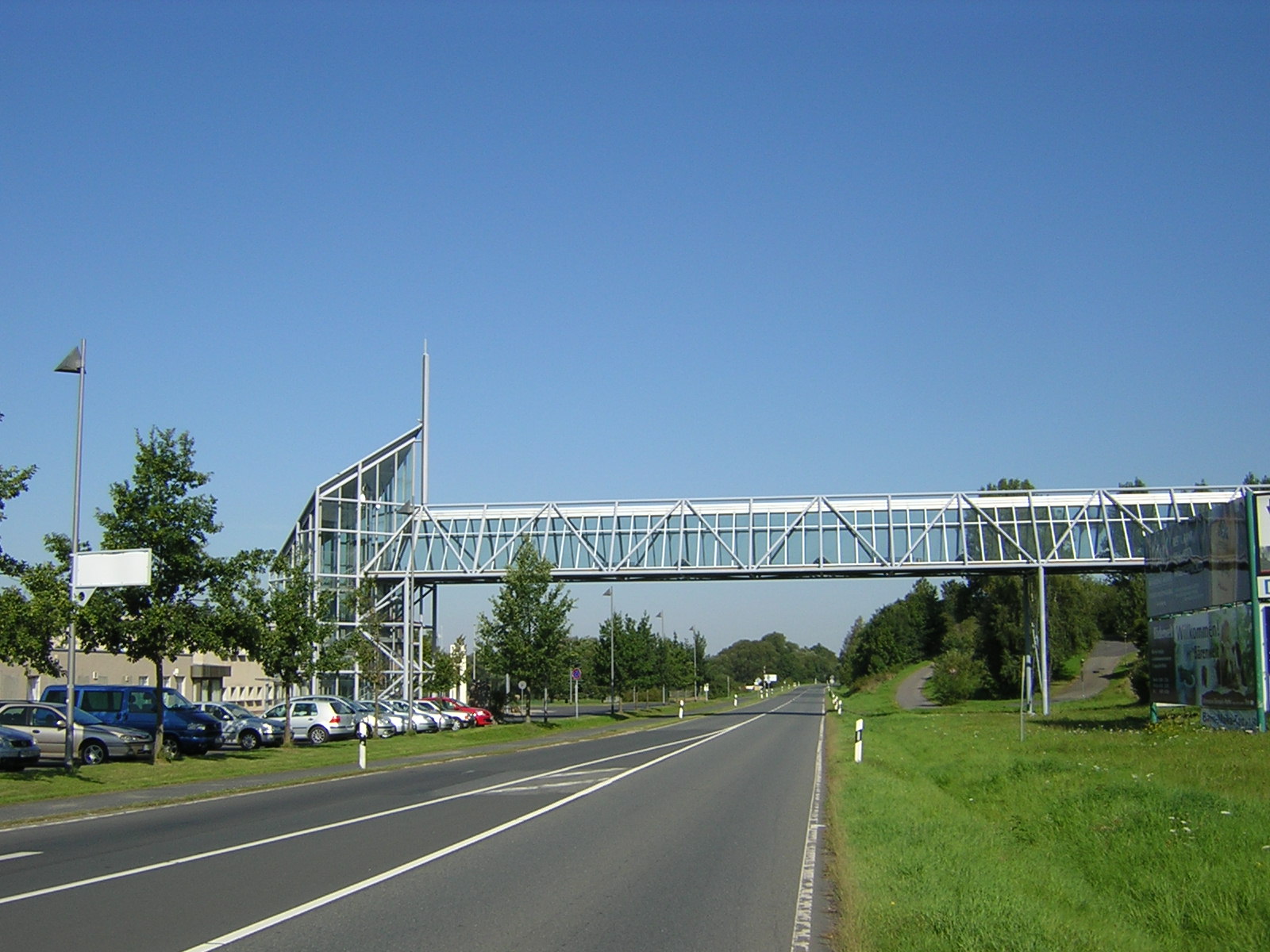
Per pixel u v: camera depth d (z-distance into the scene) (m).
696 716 68.94
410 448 58.97
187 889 10.77
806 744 37.69
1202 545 33.16
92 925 9.12
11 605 22.94
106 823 16.52
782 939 9.02
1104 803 15.84
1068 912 9.82
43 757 29.28
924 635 136.38
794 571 53.75
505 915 9.73
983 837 13.87
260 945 8.45
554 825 16.20
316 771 26.70
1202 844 12.73
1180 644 35.34
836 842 14.17
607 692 86.56
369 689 56.62
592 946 8.62
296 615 36.03
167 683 55.09
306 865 12.34
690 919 9.72
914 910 9.24
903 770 25.23
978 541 53.03
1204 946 9.41
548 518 56.91
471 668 83.12
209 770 26.14
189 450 27.97
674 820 16.98
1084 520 52.03
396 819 16.91
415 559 57.97
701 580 56.44
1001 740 32.41
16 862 12.50
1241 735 28.44
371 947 8.42
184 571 27.64
